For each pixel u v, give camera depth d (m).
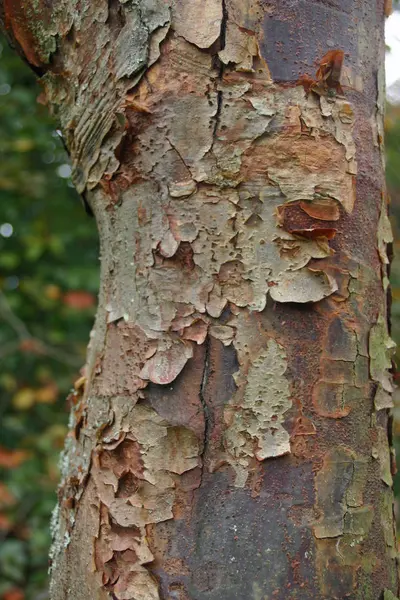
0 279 2.29
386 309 0.75
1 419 2.30
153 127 0.71
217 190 0.70
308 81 0.71
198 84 0.70
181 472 0.69
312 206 0.70
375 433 0.72
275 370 0.69
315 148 0.71
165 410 0.69
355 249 0.72
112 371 0.72
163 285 0.70
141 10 0.72
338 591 0.68
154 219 0.71
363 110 0.74
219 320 0.69
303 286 0.70
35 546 1.87
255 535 0.68
